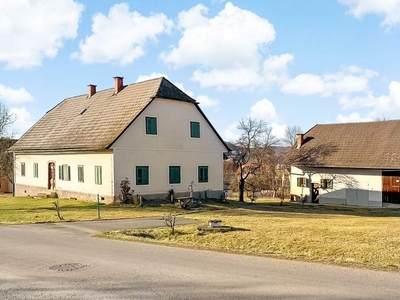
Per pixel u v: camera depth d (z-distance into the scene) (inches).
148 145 1233.4
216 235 609.3
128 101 1307.8
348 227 697.6
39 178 1513.3
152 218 877.8
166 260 442.3
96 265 419.5
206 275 377.1
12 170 1861.5
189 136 1342.3
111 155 1165.7
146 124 1229.7
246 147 1723.7
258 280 358.9
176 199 1245.7
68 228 709.9
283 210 1252.5
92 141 1234.0
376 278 363.6
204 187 1379.2
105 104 1401.3
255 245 549.0
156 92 1242.6
